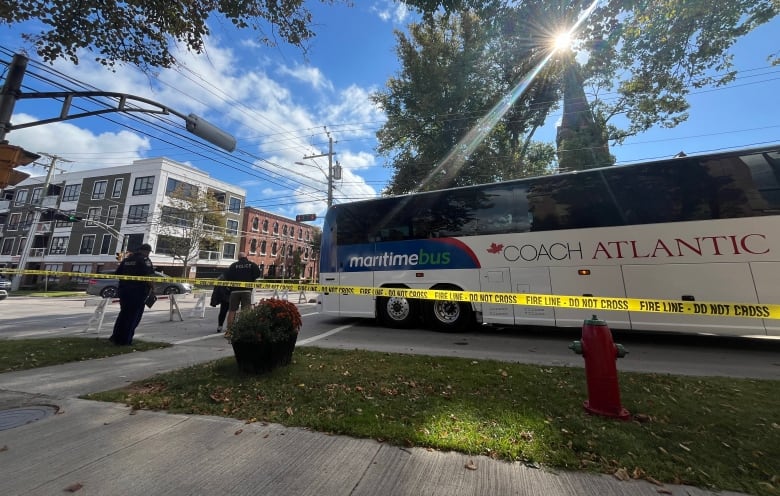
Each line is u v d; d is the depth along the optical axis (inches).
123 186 1476.4
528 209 323.9
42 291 1215.6
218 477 95.7
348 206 408.8
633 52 513.3
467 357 242.2
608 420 130.6
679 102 564.7
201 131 279.7
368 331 363.9
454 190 358.6
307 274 2287.2
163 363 222.7
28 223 1430.9
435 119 744.3
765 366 225.5
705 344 298.4
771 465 101.0
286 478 95.3
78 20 231.0
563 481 94.0
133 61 261.3
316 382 175.0
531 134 810.8
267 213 1980.8
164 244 1400.1
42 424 129.9
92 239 1476.4
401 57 772.6
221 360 217.9
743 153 267.0
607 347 139.4
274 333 193.5
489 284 328.8
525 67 666.2
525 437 115.9
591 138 623.2
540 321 309.9
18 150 209.0
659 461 102.2
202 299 499.2
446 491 89.6
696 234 269.6
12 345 264.7
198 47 267.7
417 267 362.0
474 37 695.7
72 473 97.7
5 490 89.4
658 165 287.1
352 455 107.3
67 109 230.5
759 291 249.0
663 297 271.9
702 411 138.1
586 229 300.8
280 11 266.5
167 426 127.9
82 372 201.9
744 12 420.2
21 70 220.1
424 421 128.8
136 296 280.1
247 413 138.3
